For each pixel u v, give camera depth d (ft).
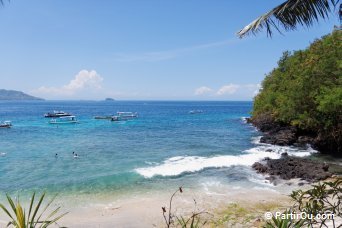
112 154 85.20
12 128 162.09
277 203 42.37
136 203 44.93
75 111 392.47
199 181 55.98
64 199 47.88
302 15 20.56
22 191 52.42
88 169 67.72
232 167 66.49
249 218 36.55
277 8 21.21
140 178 59.21
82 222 38.19
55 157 81.82
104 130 150.71
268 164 65.92
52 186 55.01
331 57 89.20
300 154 82.12
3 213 41.52
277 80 150.51
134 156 81.82
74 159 79.05
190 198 46.06
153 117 257.96
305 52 134.10
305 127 95.55
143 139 116.06
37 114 312.09
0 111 379.55
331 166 66.23
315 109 88.99
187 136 124.57
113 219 39.06
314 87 89.56
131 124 186.60
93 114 316.81
